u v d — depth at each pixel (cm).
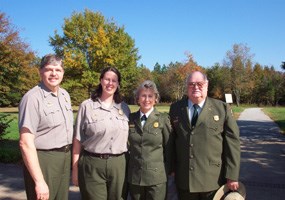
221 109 392
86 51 3838
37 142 345
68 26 3816
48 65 351
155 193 392
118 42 3950
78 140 394
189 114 394
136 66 4150
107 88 395
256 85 7612
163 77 7188
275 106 7544
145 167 390
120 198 397
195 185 386
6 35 2997
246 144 1327
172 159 409
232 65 6844
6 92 1183
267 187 675
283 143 1362
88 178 389
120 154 392
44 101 348
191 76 391
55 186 355
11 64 1138
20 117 338
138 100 400
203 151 385
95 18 3897
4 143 1069
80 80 3775
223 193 388
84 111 393
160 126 396
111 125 385
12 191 615
